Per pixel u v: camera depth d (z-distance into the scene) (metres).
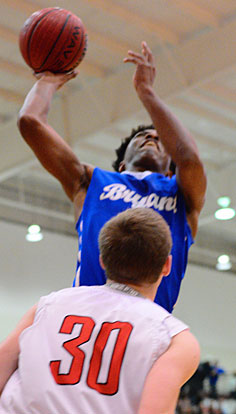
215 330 19.39
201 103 12.32
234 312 20.19
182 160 2.75
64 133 12.05
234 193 15.06
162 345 1.86
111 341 1.87
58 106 12.25
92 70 11.42
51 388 1.81
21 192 16.34
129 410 1.76
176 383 1.76
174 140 2.80
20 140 12.77
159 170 3.23
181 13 9.92
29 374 1.86
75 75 3.17
